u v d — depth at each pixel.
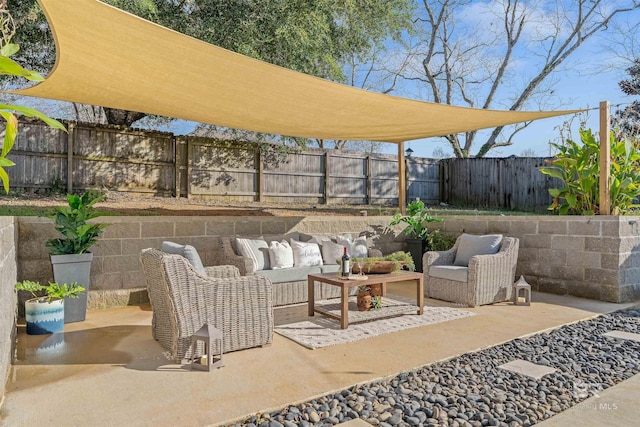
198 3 7.73
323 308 5.27
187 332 3.52
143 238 5.88
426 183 14.34
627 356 3.80
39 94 4.58
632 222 6.02
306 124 6.11
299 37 7.27
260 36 7.40
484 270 5.66
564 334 4.45
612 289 5.86
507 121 6.18
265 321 3.97
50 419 2.55
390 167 13.11
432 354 3.76
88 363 3.51
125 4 6.25
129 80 4.16
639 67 14.66
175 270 3.48
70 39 3.28
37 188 8.09
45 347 3.92
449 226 8.03
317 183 11.62
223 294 3.74
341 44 9.18
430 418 2.66
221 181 10.17
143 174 9.24
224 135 11.67
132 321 4.88
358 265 5.00
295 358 3.65
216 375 3.26
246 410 2.68
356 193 12.35
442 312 5.32
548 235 6.59
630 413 2.67
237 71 3.96
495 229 7.29
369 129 6.53
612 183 6.33
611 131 7.02
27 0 6.30
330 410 2.75
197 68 3.88
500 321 4.89
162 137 9.47
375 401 2.88
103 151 8.78
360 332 4.44
